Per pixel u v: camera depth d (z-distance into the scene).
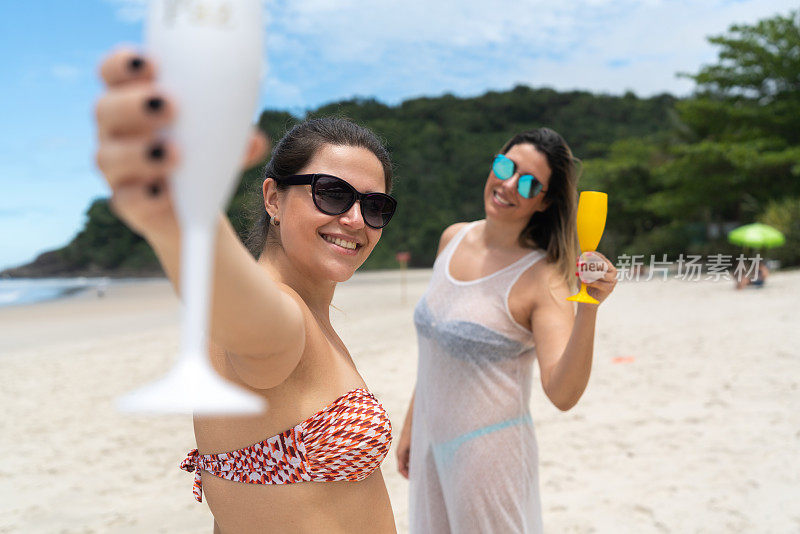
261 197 1.58
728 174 28.88
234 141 0.51
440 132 77.56
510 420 2.23
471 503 2.19
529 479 2.27
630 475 4.40
